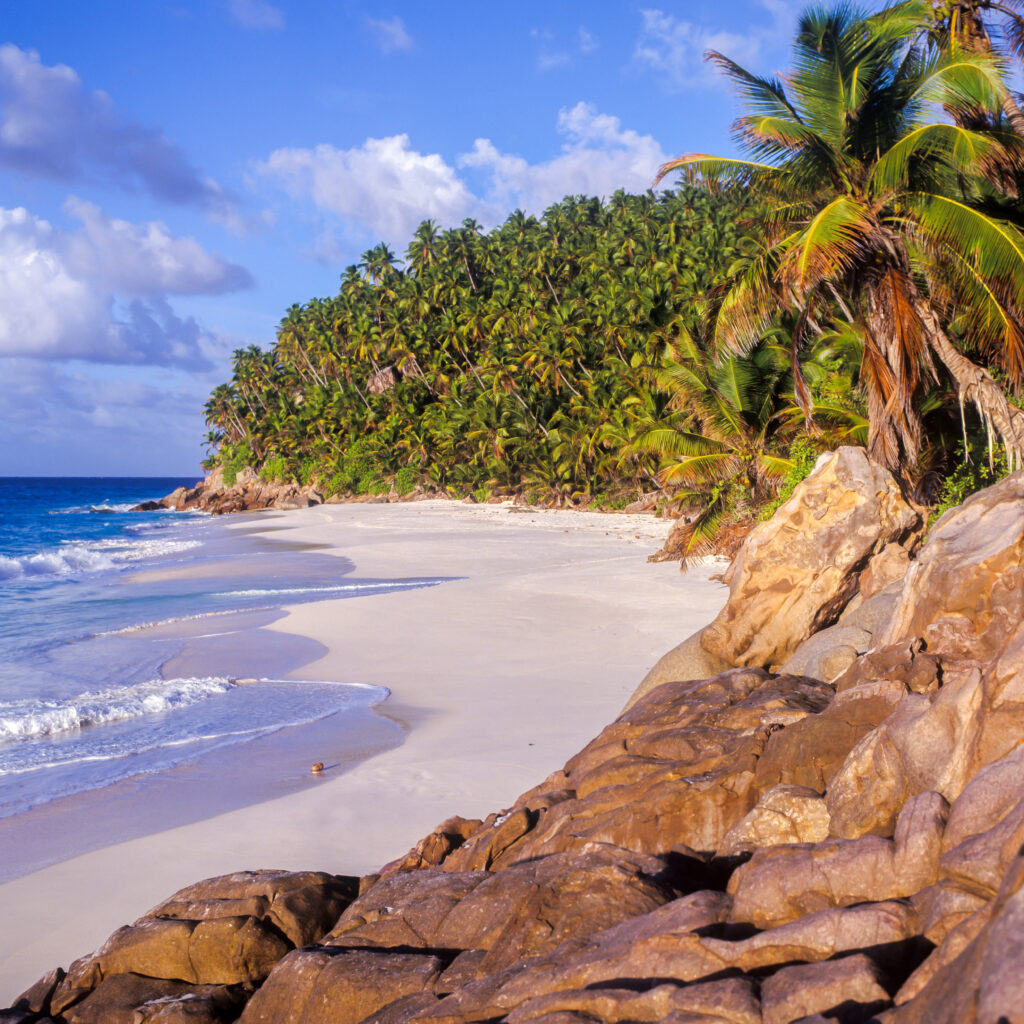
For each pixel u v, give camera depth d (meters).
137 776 9.74
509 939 4.25
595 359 64.81
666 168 15.52
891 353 13.73
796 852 3.81
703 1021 2.83
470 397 77.19
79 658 16.28
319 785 9.22
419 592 22.06
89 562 35.47
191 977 5.41
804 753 5.00
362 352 91.00
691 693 7.40
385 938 4.92
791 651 9.48
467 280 93.88
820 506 9.45
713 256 57.72
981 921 2.66
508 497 68.44
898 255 13.71
